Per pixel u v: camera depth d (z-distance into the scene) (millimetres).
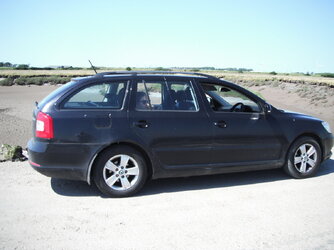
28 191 4859
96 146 4516
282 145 5477
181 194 4895
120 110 4684
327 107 21844
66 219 3996
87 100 4660
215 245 3449
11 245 3387
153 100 4891
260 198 4766
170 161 4891
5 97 26641
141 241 3510
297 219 4094
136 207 4391
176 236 3627
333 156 7352
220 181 5523
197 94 5105
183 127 4879
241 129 5191
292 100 27766
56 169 4492
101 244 3436
